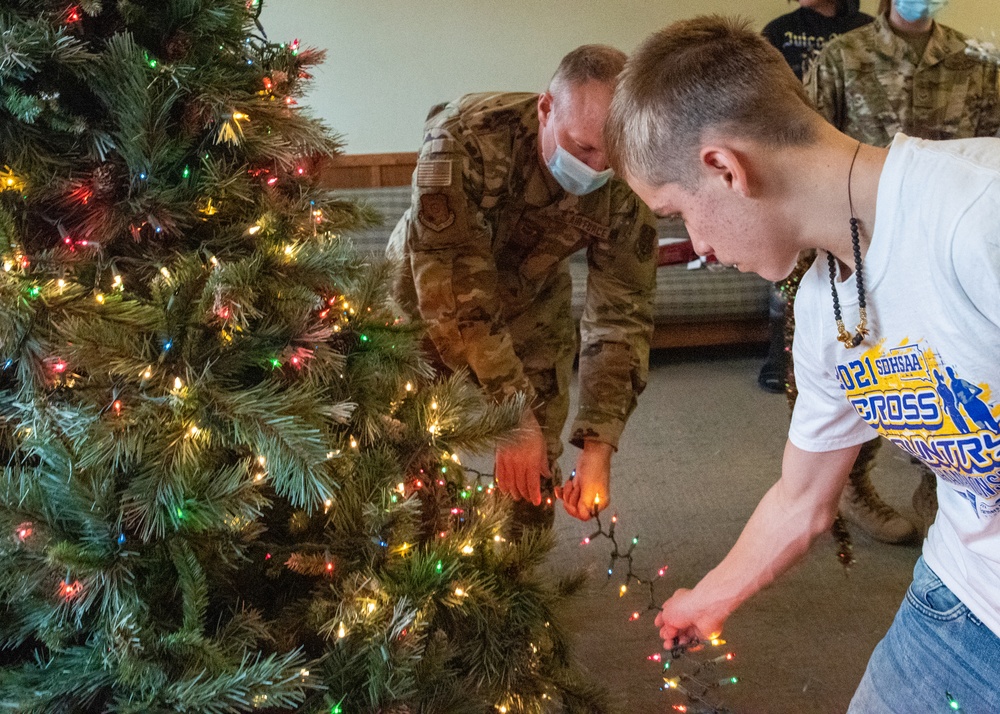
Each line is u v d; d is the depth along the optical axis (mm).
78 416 833
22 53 806
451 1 3945
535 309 1703
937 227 657
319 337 958
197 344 912
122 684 857
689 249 3609
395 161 4086
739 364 3703
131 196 925
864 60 1957
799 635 1755
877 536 2111
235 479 866
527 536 1267
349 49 3936
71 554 802
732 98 712
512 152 1457
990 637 832
